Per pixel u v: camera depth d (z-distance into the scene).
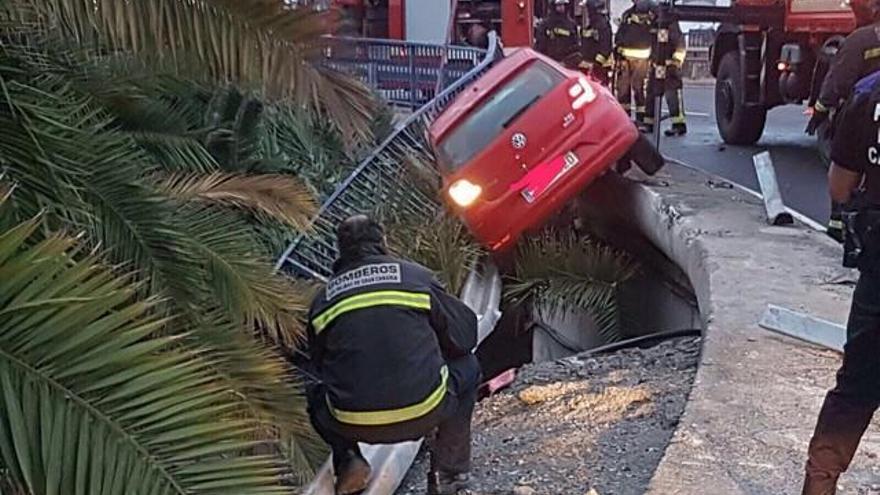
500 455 5.30
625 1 22.97
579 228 10.89
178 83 6.66
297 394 4.70
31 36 4.44
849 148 3.37
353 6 15.08
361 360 4.27
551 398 6.27
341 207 8.68
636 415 5.53
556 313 9.53
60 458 2.46
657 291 9.64
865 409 3.31
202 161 6.93
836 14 11.16
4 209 3.40
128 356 2.56
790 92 12.13
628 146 8.72
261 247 6.65
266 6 3.85
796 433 4.29
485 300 8.70
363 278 4.38
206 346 4.24
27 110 3.95
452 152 8.79
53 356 2.51
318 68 3.98
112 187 4.33
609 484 4.58
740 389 4.80
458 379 4.61
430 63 13.44
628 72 12.82
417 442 5.36
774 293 6.28
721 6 12.70
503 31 14.55
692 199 8.98
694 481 3.87
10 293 2.53
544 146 8.59
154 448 2.54
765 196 8.32
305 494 4.49
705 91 21.42
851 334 3.28
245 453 2.96
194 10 3.80
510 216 8.59
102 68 5.41
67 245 2.67
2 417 2.45
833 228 5.83
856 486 3.82
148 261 4.34
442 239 8.56
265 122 8.33
